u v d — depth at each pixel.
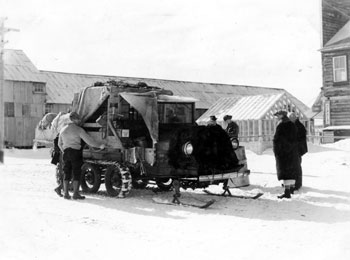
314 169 14.44
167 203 8.36
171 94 10.91
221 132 8.71
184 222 6.55
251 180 12.12
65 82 38.59
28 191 9.62
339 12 26.97
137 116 9.98
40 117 34.97
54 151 10.42
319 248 4.77
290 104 26.20
